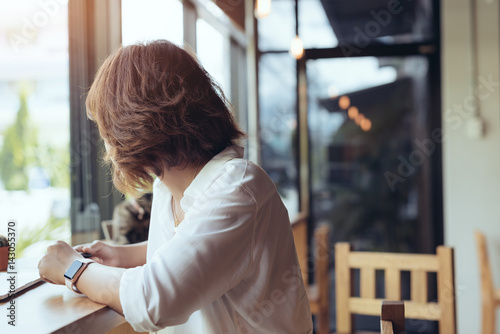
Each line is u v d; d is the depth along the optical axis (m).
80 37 2.02
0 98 1.76
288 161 3.68
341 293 1.82
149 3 2.36
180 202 0.85
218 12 3.00
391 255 1.78
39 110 1.87
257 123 3.68
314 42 3.61
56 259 0.90
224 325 0.82
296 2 3.61
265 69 3.69
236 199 0.77
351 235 3.60
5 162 1.75
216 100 0.87
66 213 1.96
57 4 1.90
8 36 1.79
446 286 1.70
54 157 1.92
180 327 0.86
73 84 2.00
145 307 0.71
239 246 0.76
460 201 3.36
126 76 0.81
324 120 3.63
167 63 0.82
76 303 0.81
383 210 3.55
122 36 2.20
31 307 0.79
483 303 2.96
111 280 0.80
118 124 0.81
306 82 3.64
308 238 3.64
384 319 0.86
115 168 0.88
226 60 3.56
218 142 0.87
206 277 0.72
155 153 0.82
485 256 2.98
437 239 3.45
